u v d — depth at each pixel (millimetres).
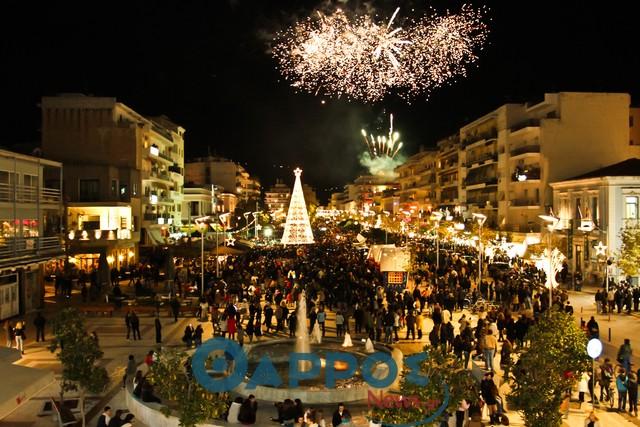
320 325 30031
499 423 17594
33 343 28469
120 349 27562
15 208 35094
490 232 58875
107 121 59750
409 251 45312
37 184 38250
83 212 52969
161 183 73062
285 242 48375
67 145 59719
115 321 34625
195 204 95500
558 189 57344
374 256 48375
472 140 84750
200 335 26516
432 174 111000
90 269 51875
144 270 48719
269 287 39812
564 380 15547
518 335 25609
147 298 39156
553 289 36219
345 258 56406
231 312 30094
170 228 78250
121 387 21938
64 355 17453
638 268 37375
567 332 15820
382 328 29172
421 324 29750
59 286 45344
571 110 63156
